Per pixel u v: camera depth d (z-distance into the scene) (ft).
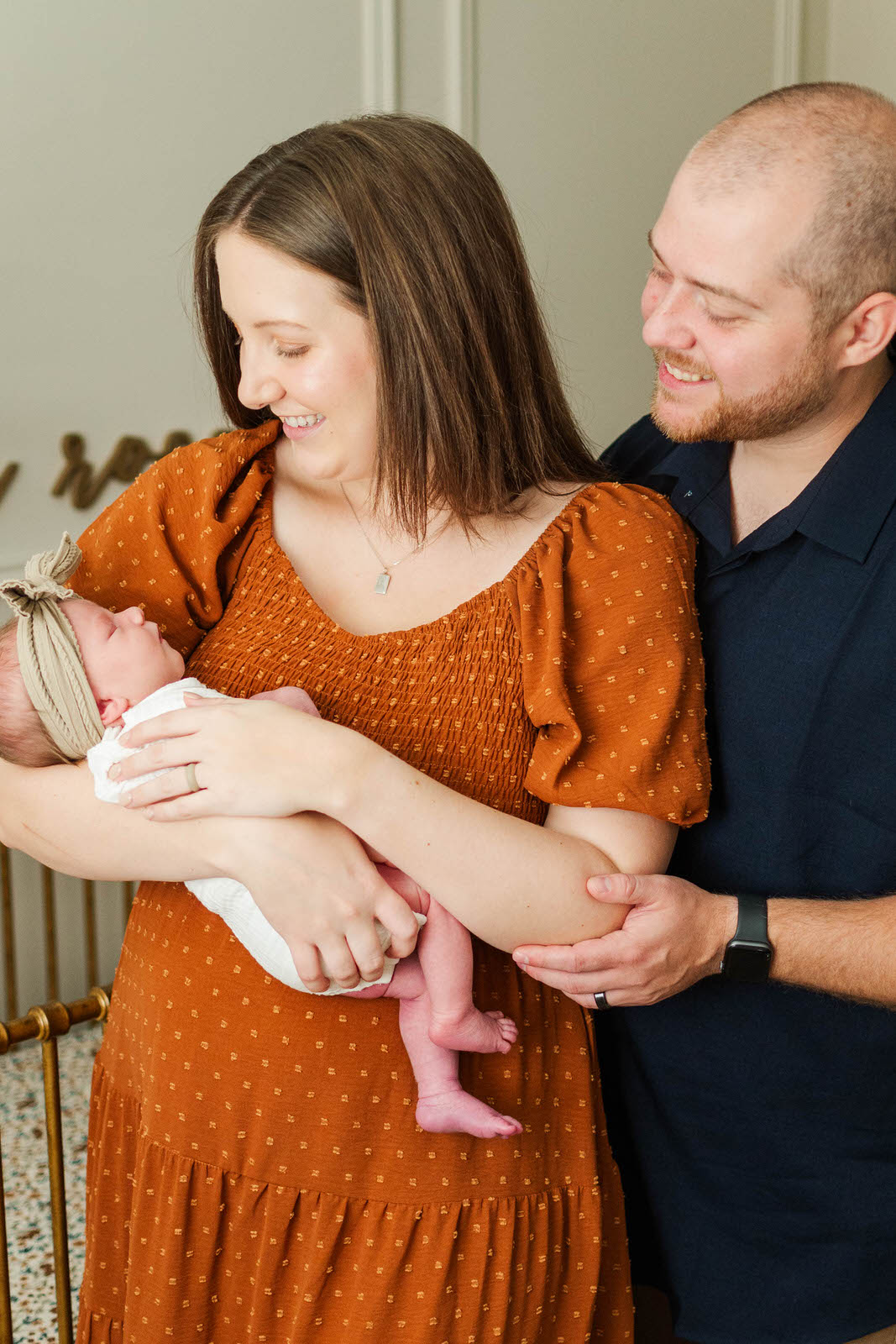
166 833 4.28
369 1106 4.39
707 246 4.35
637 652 4.50
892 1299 5.07
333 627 4.73
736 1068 5.07
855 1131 5.00
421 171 4.53
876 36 15.74
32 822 4.55
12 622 4.60
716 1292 5.23
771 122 4.36
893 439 4.67
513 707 4.58
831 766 4.78
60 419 11.39
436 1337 4.34
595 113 14.32
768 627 4.86
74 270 11.25
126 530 5.01
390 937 4.18
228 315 4.65
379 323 4.42
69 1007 5.56
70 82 10.87
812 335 4.40
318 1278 4.37
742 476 4.99
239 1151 4.43
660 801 4.33
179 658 4.71
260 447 5.11
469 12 13.01
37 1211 9.65
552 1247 4.56
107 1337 5.01
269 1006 4.44
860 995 4.52
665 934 4.29
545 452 4.96
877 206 4.28
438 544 4.83
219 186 11.98
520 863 4.15
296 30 12.07
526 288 4.90
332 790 4.05
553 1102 4.66
